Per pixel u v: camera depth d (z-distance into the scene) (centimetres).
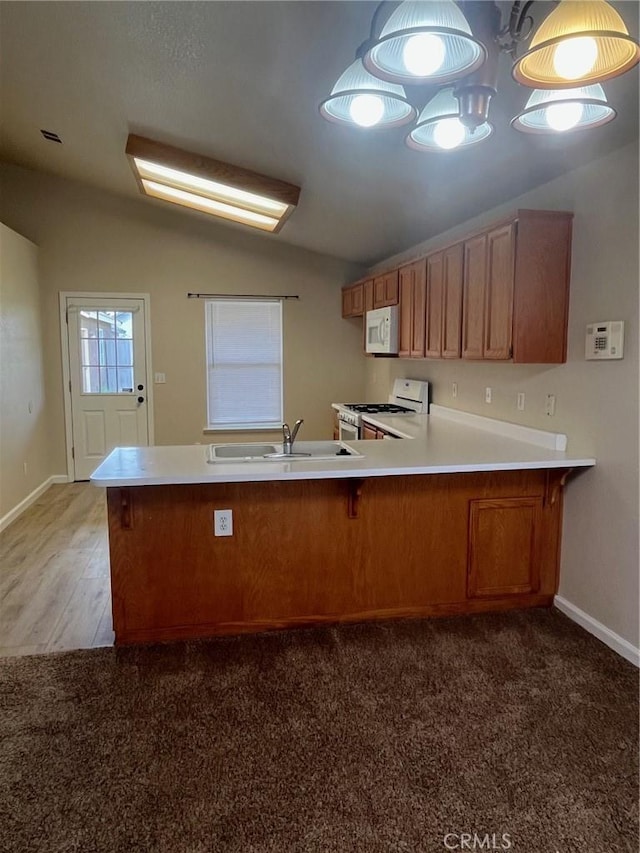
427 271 392
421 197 366
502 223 293
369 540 294
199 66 263
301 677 248
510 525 306
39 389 552
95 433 596
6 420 457
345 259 615
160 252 585
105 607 316
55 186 560
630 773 192
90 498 536
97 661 261
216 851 161
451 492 298
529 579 312
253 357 619
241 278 604
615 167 257
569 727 215
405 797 181
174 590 278
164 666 256
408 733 211
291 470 260
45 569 368
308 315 625
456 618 303
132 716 221
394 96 161
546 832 168
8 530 444
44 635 285
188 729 213
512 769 193
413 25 124
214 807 177
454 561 303
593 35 120
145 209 578
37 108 384
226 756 199
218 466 270
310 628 293
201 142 354
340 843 164
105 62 286
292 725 216
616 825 171
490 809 177
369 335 516
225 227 593
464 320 338
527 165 286
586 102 159
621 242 255
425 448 313
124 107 334
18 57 311
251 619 287
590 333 274
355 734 211
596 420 276
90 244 572
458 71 137
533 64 139
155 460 284
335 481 286
